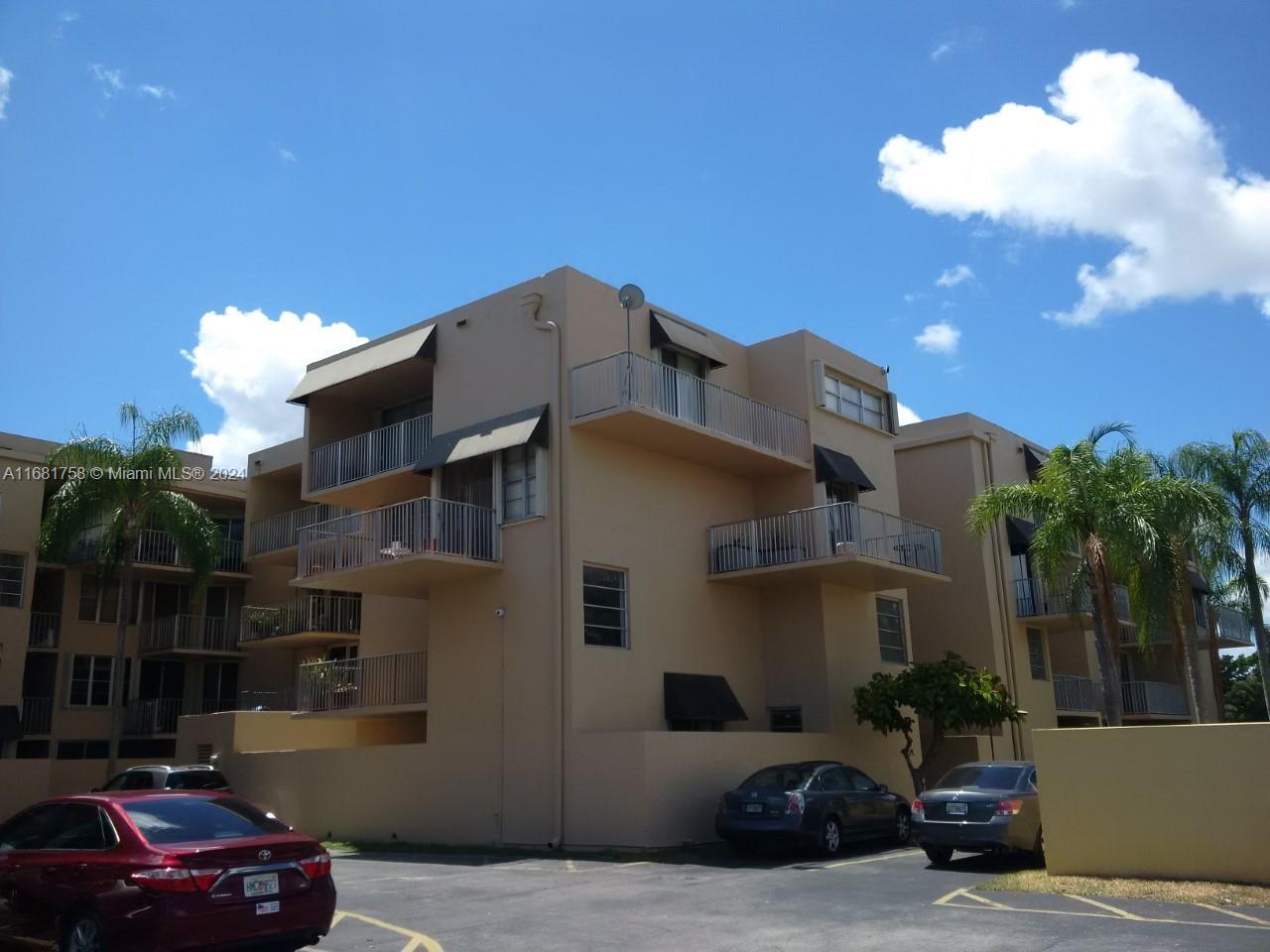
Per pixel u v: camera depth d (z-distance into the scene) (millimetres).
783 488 23484
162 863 8141
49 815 9398
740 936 9906
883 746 23078
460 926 10789
